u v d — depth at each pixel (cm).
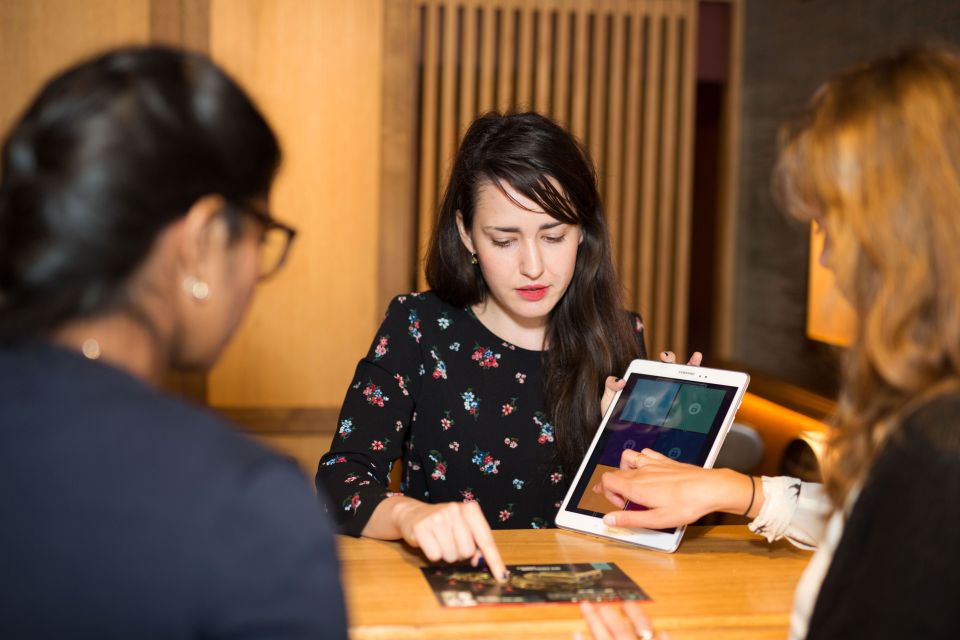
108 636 60
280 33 382
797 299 359
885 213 79
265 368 394
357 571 118
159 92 66
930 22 279
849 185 81
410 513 126
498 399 170
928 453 73
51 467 61
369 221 395
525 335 171
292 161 388
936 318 79
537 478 169
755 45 407
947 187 77
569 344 169
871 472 78
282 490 65
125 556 60
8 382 64
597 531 135
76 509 61
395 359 168
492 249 157
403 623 102
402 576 117
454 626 101
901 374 79
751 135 410
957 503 71
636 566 123
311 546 64
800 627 94
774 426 281
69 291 64
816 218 89
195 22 376
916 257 79
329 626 63
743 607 109
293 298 394
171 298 69
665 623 105
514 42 428
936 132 78
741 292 417
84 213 63
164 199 65
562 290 159
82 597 59
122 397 65
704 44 427
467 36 410
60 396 63
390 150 392
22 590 59
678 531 128
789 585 117
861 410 85
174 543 60
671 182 429
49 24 366
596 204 165
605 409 157
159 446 63
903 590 72
